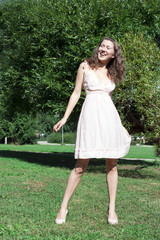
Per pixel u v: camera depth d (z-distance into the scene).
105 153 2.87
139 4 9.80
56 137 49.03
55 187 5.67
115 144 2.93
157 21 10.09
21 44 10.92
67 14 9.60
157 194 5.42
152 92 7.50
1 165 10.22
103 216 3.48
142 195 5.24
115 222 3.08
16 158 14.04
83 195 4.96
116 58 3.11
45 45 10.49
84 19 9.18
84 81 3.09
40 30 10.06
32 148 26.11
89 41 8.82
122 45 8.06
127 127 9.05
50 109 11.80
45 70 9.90
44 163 12.13
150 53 8.10
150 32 10.17
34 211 3.57
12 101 13.52
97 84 3.02
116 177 3.10
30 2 10.98
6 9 12.30
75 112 11.45
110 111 2.98
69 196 3.04
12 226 2.84
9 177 7.07
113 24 9.13
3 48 13.73
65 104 10.03
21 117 35.47
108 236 2.67
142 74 7.73
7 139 38.97
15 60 11.72
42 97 11.02
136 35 8.89
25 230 2.69
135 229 2.94
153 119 7.53
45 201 4.27
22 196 4.66
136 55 7.98
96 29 9.37
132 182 6.99
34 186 5.77
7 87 12.85
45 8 9.91
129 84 7.88
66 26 9.26
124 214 3.66
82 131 2.93
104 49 3.06
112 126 2.94
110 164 3.06
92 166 11.41
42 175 7.76
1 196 4.54
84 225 3.03
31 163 11.77
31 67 11.23
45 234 2.62
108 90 3.06
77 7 9.28
